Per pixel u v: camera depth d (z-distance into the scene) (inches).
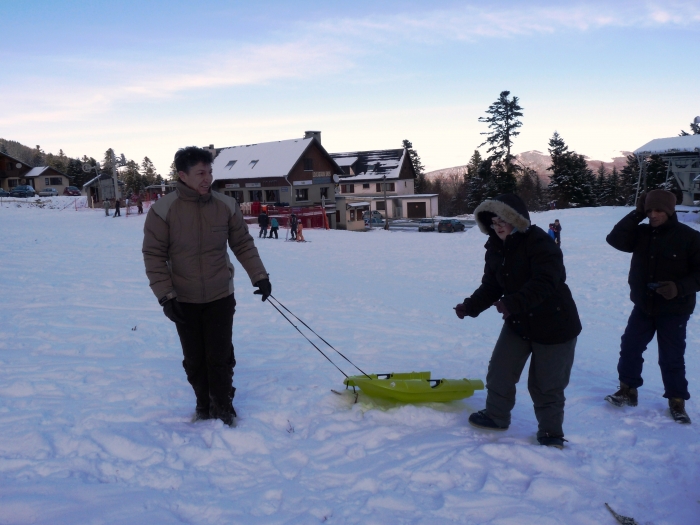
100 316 312.3
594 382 214.5
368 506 112.4
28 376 189.9
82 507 103.4
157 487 116.6
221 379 151.6
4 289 389.7
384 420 160.7
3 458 123.3
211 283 148.5
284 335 288.2
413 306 414.6
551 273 137.3
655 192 171.3
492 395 154.9
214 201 149.3
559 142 2940.5
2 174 3147.1
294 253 896.3
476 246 1007.6
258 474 126.4
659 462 140.0
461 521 108.6
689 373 239.1
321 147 2321.6
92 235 1042.1
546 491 120.6
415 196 2903.5
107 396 172.4
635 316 180.7
